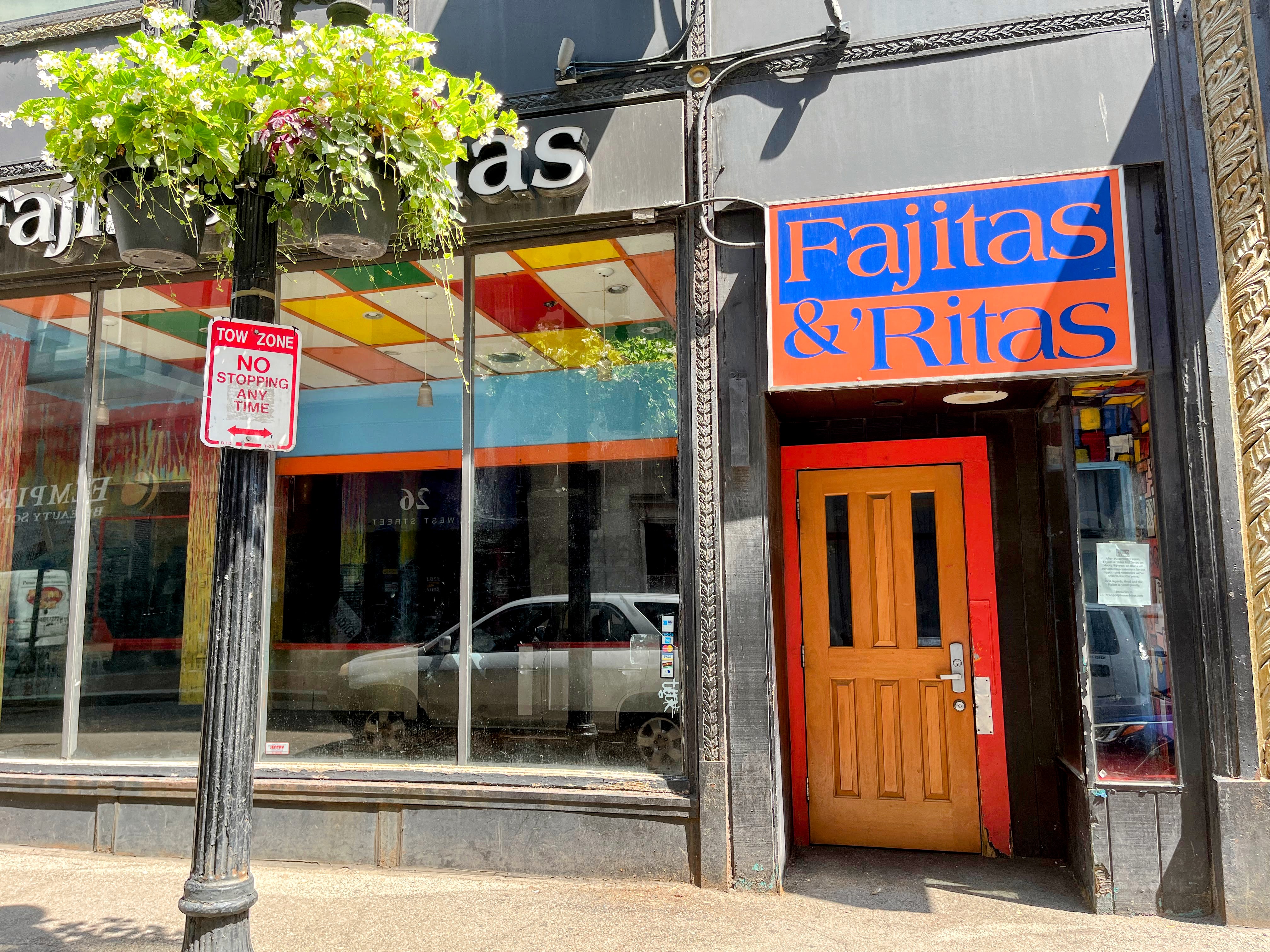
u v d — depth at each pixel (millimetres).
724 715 4695
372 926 4195
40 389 6117
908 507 5660
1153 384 4414
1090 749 4395
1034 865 5117
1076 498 4570
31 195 5805
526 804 4871
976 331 4488
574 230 5219
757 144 4902
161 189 3154
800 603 5711
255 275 3260
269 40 3211
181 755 5586
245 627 3055
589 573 5125
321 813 5133
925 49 4734
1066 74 4594
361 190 3180
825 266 4691
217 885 2898
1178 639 4301
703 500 4812
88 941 4070
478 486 5375
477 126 3504
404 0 5480
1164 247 4469
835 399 5074
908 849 5426
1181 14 4508
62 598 5895
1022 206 4488
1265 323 4246
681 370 4992
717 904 4438
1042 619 5383
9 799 5590
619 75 5098
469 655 5254
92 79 3039
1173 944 3898
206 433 3033
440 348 5508
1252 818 4086
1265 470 4203
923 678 5523
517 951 3910
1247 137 4320
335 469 5609
